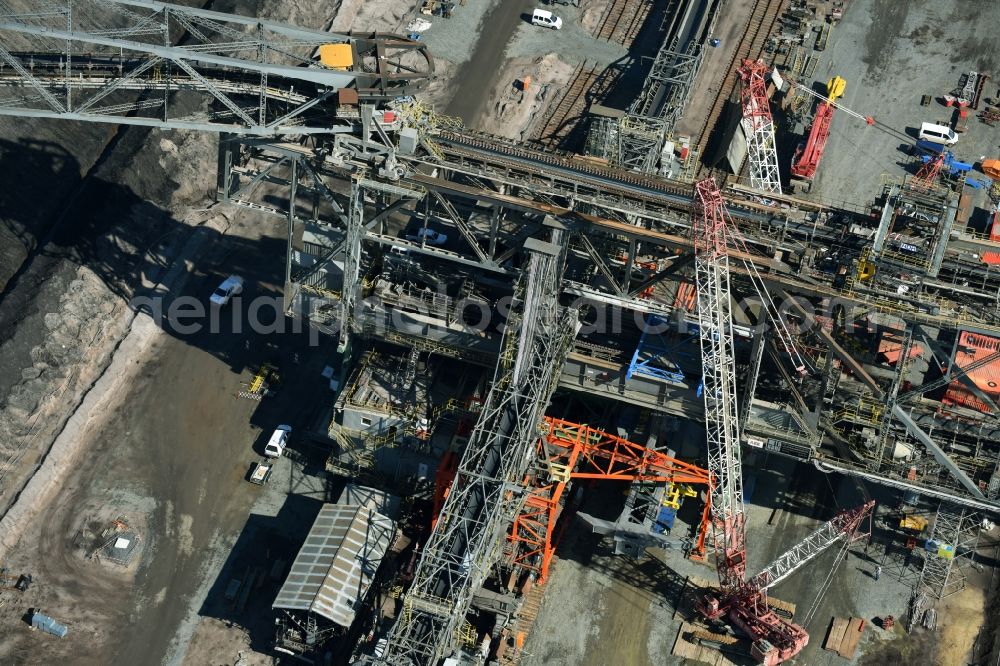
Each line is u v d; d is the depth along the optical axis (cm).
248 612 11450
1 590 11512
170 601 11512
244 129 11188
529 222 11875
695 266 11312
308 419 12725
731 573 11256
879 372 11931
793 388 11362
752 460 12150
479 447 11281
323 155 11625
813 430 11400
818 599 11531
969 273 11856
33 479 12138
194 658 11188
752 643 11100
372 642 10862
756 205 11906
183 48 10631
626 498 11944
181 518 12025
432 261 12619
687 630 11306
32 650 11181
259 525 12000
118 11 14738
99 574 11656
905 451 11588
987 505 11250
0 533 11781
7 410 12412
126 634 11319
